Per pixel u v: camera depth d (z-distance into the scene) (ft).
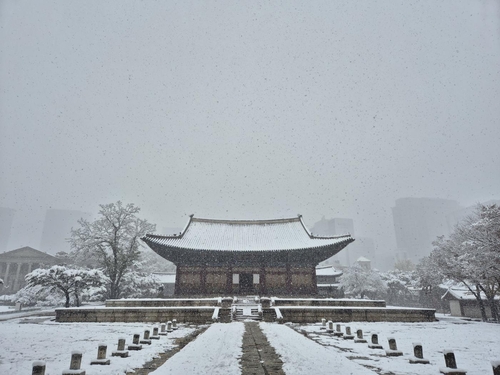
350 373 32.12
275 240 158.71
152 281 181.78
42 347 53.78
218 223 176.14
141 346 50.29
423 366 39.45
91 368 37.81
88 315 97.60
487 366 40.34
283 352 42.75
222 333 62.59
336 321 98.58
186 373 32.40
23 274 293.84
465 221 142.20
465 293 156.35
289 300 111.65
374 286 233.35
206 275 147.13
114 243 171.94
